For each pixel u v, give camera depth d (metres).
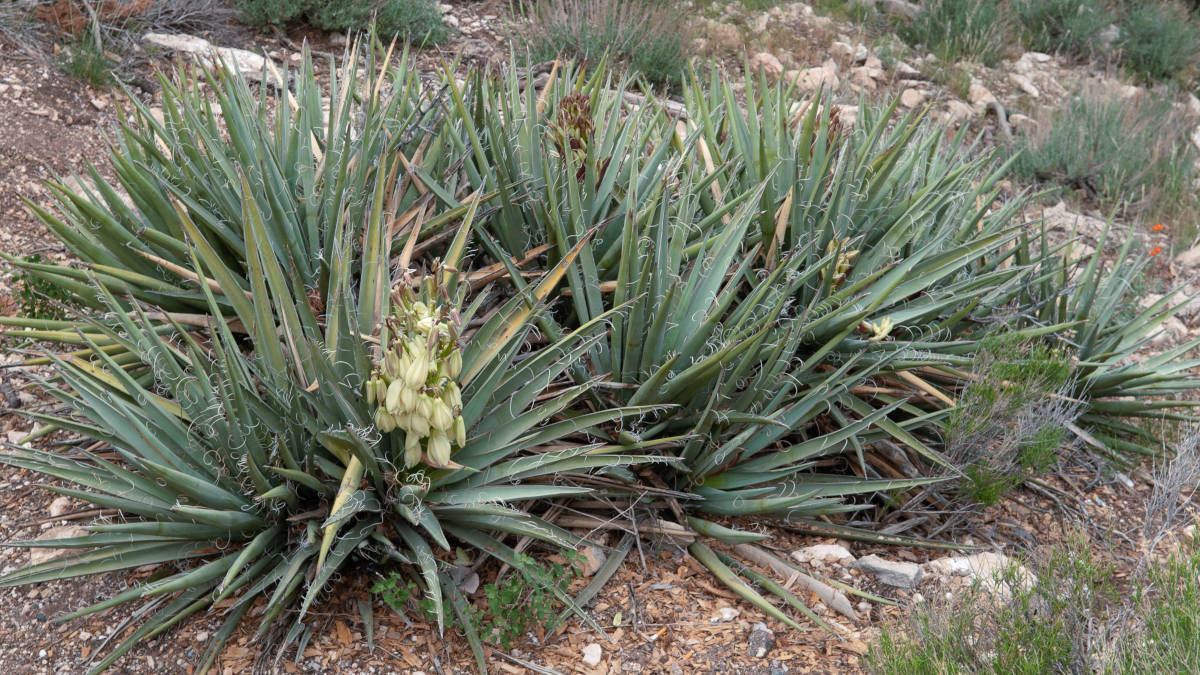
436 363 2.83
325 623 3.10
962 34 9.31
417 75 4.49
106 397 3.00
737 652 3.11
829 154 3.97
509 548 3.19
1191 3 11.16
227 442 3.00
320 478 3.19
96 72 5.98
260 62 6.54
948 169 5.08
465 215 3.73
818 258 4.00
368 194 3.76
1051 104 8.86
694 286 3.63
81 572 2.84
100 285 3.11
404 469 2.96
